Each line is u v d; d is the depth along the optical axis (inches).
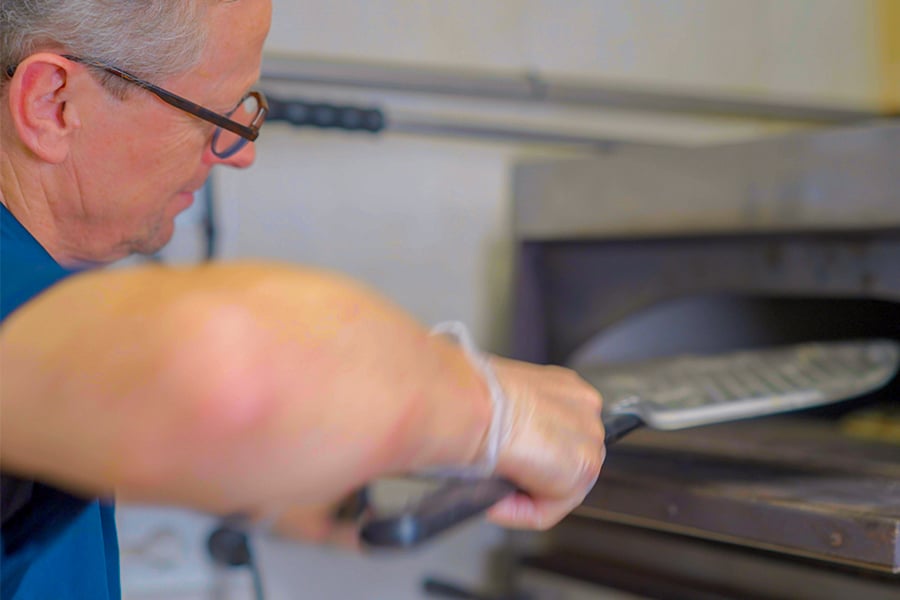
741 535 30.4
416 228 59.2
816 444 43.9
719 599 43.7
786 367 36.1
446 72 57.6
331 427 12.1
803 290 44.2
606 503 34.7
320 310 12.6
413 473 14.4
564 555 53.2
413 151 59.0
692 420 27.2
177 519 51.1
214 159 27.0
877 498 30.0
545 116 62.7
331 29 55.9
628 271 51.4
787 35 70.9
